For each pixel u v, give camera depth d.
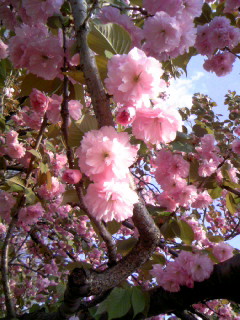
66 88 0.35
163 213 0.53
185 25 0.38
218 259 0.48
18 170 0.78
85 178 0.32
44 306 0.53
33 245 1.22
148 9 0.38
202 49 0.56
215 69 0.61
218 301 0.84
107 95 0.30
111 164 0.26
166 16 0.35
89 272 0.32
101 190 0.26
